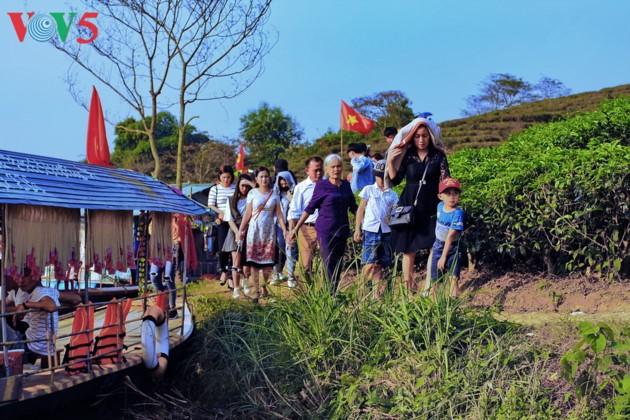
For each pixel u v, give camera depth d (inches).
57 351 272.5
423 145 338.3
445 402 247.3
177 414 295.3
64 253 260.2
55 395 241.1
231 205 451.2
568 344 270.7
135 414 284.0
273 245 403.5
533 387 238.7
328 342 293.4
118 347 281.6
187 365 334.0
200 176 1589.6
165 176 1753.2
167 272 401.7
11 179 246.7
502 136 1599.4
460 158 522.3
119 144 2188.7
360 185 474.0
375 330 297.4
